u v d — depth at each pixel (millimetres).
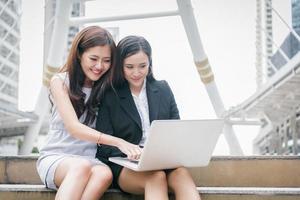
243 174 2424
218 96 5375
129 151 1562
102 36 1760
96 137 1647
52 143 1831
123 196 1789
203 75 5305
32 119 6434
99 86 1813
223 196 1846
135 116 1794
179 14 5324
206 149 1651
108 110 1811
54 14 5867
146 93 1884
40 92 6176
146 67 1797
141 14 5391
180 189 1562
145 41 1811
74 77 1798
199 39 5270
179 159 1620
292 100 5965
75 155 1797
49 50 5922
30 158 2445
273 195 1832
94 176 1566
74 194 1472
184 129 1511
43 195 1815
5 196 1840
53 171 1678
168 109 1889
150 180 1585
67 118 1706
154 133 1447
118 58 1807
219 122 1587
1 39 5668
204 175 2418
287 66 5535
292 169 2420
